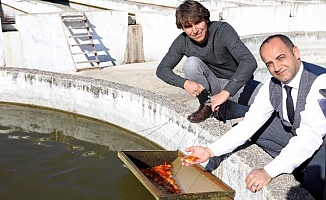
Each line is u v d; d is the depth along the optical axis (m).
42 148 4.72
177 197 3.01
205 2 11.50
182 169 3.71
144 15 8.52
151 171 3.70
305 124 2.60
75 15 7.71
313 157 2.79
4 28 7.41
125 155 3.63
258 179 2.73
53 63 7.73
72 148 4.75
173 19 8.45
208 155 3.02
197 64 3.63
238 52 3.34
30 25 7.35
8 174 4.05
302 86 2.67
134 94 4.89
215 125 3.90
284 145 3.21
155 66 7.27
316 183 2.76
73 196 3.67
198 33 3.34
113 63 8.43
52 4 9.52
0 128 5.32
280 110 2.91
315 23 10.33
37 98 5.85
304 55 8.30
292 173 3.09
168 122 4.46
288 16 9.92
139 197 3.66
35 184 3.87
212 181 3.38
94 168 4.22
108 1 11.48
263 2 11.63
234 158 3.32
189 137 4.11
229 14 9.20
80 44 7.73
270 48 2.60
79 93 5.50
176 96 5.54
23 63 7.52
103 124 5.41
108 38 8.23
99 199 3.63
